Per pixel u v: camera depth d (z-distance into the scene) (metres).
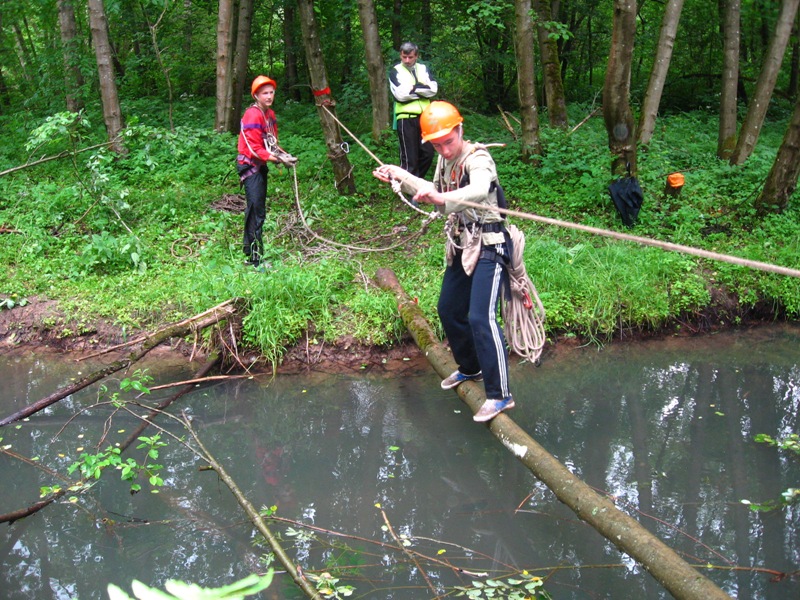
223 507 4.22
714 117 15.05
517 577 3.55
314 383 5.81
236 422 5.25
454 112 4.04
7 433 5.02
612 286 6.73
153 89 15.74
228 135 11.02
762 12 10.23
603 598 3.40
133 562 3.70
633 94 17.16
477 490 4.41
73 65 12.82
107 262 7.23
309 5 8.51
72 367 5.98
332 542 3.86
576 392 5.66
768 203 8.37
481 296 4.31
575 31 18.77
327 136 9.01
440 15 15.68
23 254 7.40
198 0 16.05
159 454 4.80
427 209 8.70
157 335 5.66
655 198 8.77
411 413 5.34
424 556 3.71
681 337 6.66
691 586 3.06
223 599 0.61
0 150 11.66
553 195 8.90
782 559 3.66
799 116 7.98
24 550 3.81
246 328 6.07
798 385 5.79
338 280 6.84
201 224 8.16
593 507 3.71
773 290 6.96
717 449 4.83
